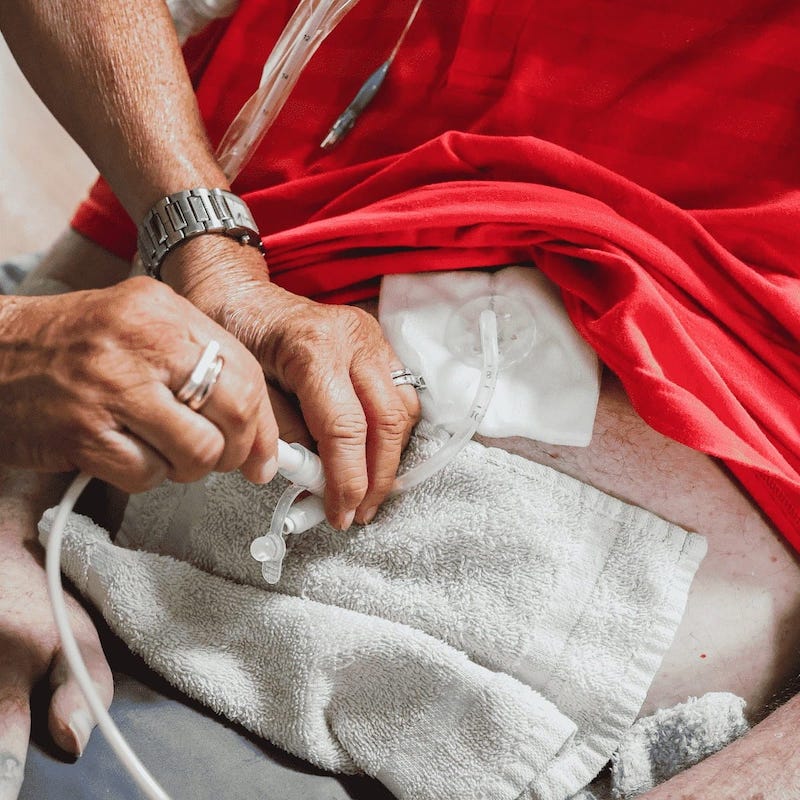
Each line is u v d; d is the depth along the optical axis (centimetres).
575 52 86
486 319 76
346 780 72
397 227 78
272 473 63
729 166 83
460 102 90
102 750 67
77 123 87
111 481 57
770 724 69
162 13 90
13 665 69
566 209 77
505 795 66
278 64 91
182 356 55
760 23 81
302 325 72
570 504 74
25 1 85
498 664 70
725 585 73
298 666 70
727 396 73
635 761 68
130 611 74
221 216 80
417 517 74
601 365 79
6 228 168
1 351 56
